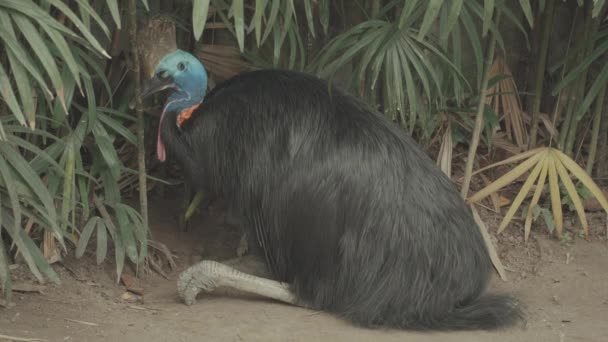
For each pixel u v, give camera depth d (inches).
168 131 285.0
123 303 285.1
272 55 339.6
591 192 323.6
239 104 277.7
